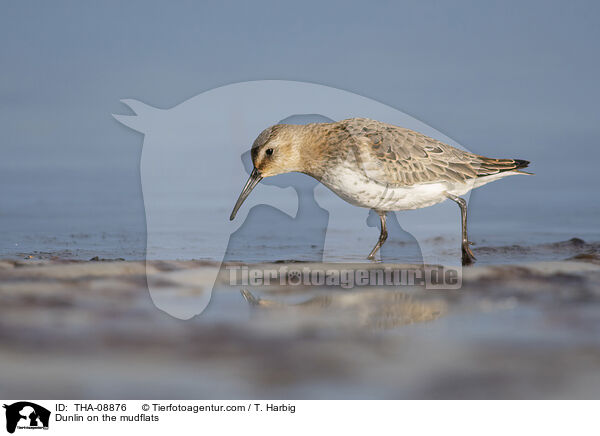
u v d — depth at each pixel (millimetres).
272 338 7422
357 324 7996
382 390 6297
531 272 10984
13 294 9055
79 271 10617
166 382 6320
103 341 7246
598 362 6711
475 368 6621
